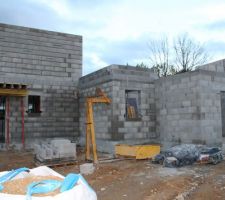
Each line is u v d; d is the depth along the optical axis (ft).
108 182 26.12
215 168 30.99
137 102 46.29
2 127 51.03
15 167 35.27
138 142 44.91
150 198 20.93
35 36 55.11
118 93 44.06
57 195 6.98
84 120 54.44
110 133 43.78
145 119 46.09
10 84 46.01
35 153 38.22
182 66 121.60
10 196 6.95
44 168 10.11
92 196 7.73
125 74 45.01
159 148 38.42
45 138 53.01
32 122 52.19
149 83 47.14
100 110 46.78
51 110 54.39
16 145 50.29
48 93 54.60
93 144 36.86
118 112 43.70
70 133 55.72
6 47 52.31
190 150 33.19
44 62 55.26
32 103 54.13
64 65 57.11
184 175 27.50
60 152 34.94
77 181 7.89
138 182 25.55
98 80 48.24
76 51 58.85
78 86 57.62
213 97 40.22
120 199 21.12
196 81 39.32
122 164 34.42
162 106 45.52
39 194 7.06
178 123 42.01
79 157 41.47
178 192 22.22
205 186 23.80
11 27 53.11
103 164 34.58
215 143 39.40
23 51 53.67
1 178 8.57
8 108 49.55
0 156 43.78
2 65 51.62
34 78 53.78
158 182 25.17
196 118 39.01
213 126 39.65
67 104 56.18
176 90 42.68
